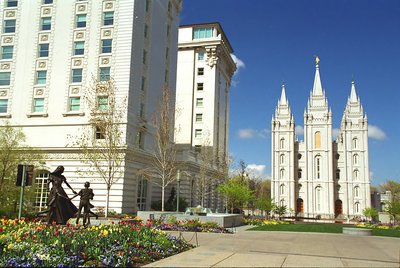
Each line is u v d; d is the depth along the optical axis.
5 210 27.61
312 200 97.75
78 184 37.97
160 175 46.06
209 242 16.86
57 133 40.62
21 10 44.75
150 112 45.47
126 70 40.00
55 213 16.50
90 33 41.94
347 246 16.47
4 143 31.50
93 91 37.25
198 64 73.38
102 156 34.66
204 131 70.06
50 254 10.17
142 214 30.55
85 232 13.31
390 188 102.44
